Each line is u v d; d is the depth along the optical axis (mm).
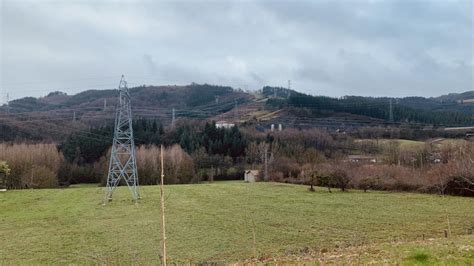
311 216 46438
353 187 78000
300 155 110312
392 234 35625
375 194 69250
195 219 45500
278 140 123188
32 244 34812
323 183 76438
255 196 66750
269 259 21891
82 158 110000
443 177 68875
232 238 35500
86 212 51594
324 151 115812
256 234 36969
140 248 32625
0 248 33594
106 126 118750
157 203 58875
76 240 36094
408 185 73562
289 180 95750
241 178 119688
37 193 70125
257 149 118625
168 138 127625
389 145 112312
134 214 49656
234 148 125500
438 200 60188
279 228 39594
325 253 21281
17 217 48594
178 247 32562
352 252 19516
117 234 38219
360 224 41062
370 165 87938
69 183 104250
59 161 101500
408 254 16859
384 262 15727
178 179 106938
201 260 28062
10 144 96500
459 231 36000
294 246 31922
